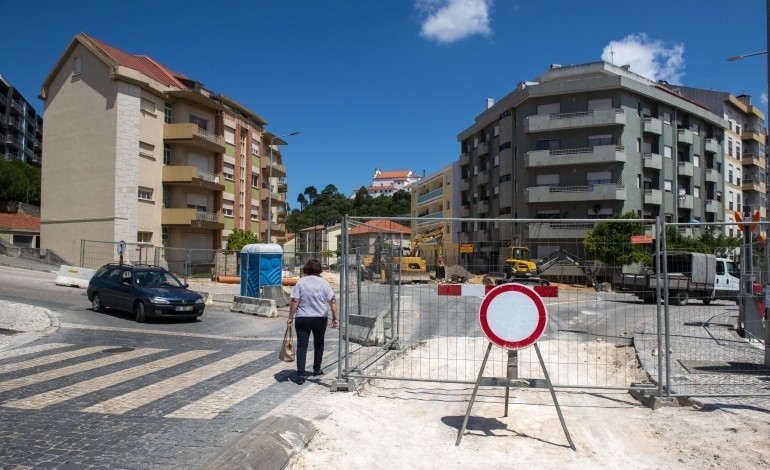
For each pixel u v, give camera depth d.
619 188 41.88
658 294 6.43
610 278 7.77
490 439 5.21
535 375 8.12
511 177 47.69
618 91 43.16
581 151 42.78
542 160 43.66
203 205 39.09
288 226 122.25
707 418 5.70
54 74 35.09
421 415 6.00
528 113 45.31
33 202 50.69
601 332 12.80
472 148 56.78
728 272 9.97
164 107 36.16
